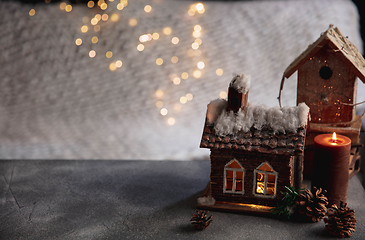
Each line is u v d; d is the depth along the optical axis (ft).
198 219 3.19
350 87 3.54
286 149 3.10
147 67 6.52
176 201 3.55
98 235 3.19
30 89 6.29
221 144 3.21
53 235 3.20
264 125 3.20
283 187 3.24
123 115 5.54
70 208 3.50
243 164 3.26
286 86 5.91
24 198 3.64
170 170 4.05
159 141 4.85
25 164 4.23
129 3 7.52
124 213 3.42
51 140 4.97
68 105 5.89
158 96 5.96
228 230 3.19
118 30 7.05
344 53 3.38
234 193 3.36
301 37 6.75
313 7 7.28
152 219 3.34
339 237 3.10
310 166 3.76
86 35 6.99
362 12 7.13
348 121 3.63
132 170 4.07
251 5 7.64
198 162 4.21
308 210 3.19
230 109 3.25
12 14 7.26
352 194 3.56
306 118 3.15
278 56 6.49
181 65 6.51
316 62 3.57
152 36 6.92
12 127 5.34
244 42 6.86
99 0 7.20
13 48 6.86
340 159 3.24
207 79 6.24
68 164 4.22
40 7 7.42
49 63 6.69
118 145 4.77
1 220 3.37
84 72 6.52
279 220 3.27
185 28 7.16
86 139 4.96
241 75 3.21
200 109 5.58
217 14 7.50
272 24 7.13
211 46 6.82
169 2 7.73
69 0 7.46
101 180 3.90
